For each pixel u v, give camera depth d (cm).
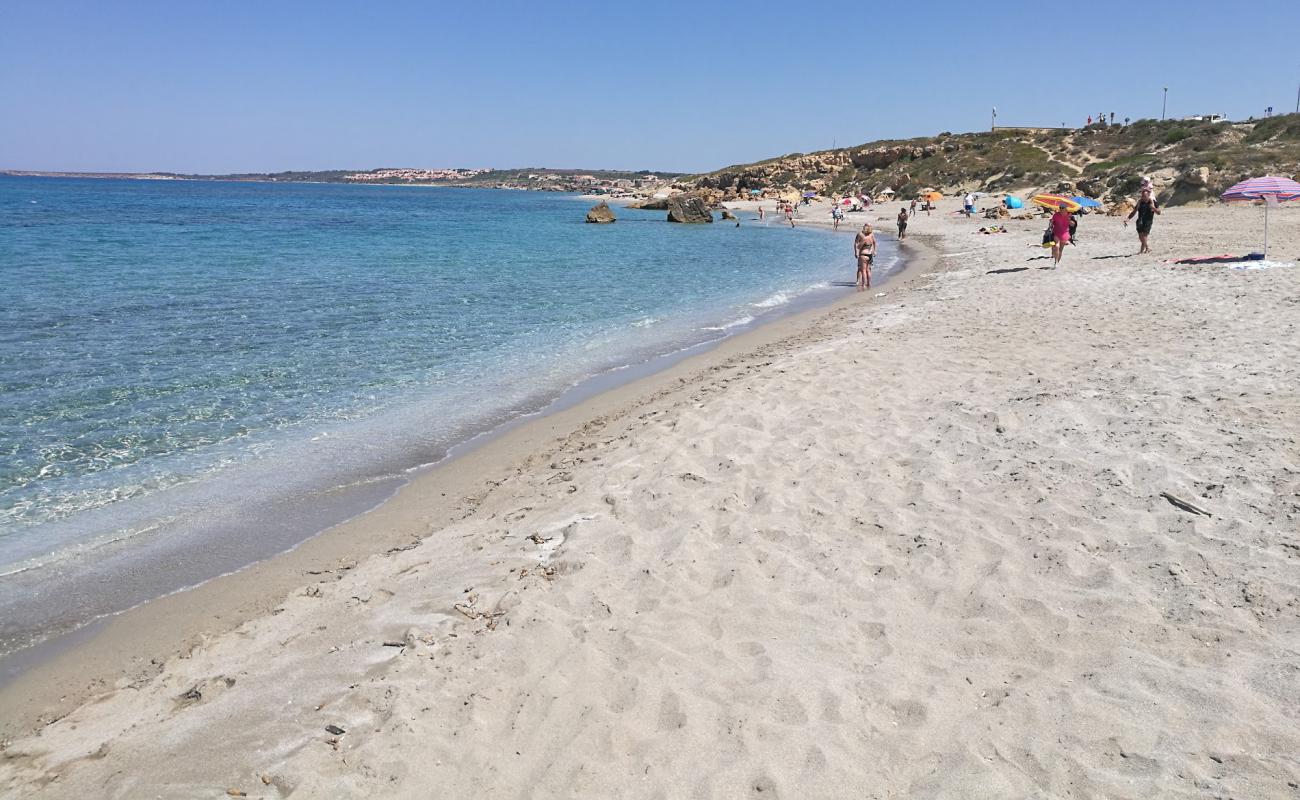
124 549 650
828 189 9662
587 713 390
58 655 500
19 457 847
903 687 393
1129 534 513
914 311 1538
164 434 933
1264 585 436
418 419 1016
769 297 2119
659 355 1410
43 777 377
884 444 730
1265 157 4003
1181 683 370
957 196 6950
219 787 359
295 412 1034
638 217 7594
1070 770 326
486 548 607
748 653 433
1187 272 1611
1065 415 743
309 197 13450
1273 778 306
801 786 332
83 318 1622
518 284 2380
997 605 456
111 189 15425
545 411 1059
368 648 473
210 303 1861
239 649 487
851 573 511
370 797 345
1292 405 704
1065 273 1838
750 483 668
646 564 546
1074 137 7481
